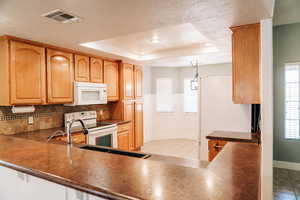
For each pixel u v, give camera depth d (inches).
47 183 61.6
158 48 160.4
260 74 86.8
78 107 156.7
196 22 85.8
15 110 107.9
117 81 179.9
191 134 247.3
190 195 36.6
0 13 74.0
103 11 72.9
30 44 110.9
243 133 115.2
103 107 180.2
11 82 102.0
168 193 37.4
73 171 49.4
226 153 68.1
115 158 60.2
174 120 251.9
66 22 83.9
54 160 58.4
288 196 109.6
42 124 130.6
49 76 120.7
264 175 81.7
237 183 41.8
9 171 73.8
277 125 152.7
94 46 134.6
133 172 48.3
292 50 145.4
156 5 69.0
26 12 73.2
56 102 125.0
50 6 68.6
